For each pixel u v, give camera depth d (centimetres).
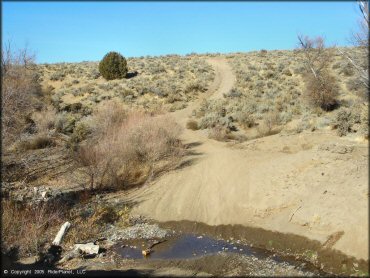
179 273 914
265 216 1141
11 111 1786
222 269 922
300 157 1355
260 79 3831
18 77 2020
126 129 1897
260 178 1319
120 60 4056
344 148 1304
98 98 3372
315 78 2678
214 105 2942
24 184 1584
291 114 2519
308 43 3481
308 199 1112
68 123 2469
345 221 968
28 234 1103
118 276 909
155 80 3994
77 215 1292
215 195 1321
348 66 3195
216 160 1605
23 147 2044
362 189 1045
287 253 973
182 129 2364
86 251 1055
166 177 1546
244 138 2148
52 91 3625
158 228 1209
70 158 1853
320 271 874
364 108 2152
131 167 1661
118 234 1177
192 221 1227
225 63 4791
